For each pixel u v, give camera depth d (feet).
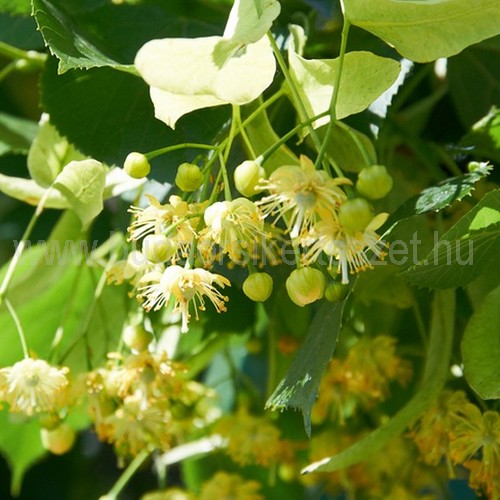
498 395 0.95
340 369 1.13
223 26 1.06
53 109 1.01
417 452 1.15
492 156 1.07
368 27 0.90
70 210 1.11
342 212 0.86
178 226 0.91
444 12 0.88
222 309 0.92
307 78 0.92
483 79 1.13
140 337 1.06
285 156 0.95
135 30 1.04
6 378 1.02
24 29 1.11
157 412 1.07
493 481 1.00
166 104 0.91
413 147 1.10
